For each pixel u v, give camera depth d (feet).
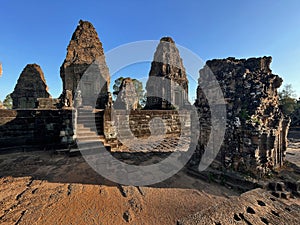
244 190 12.57
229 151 15.28
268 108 16.10
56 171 15.94
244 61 17.99
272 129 14.46
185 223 6.94
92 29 59.31
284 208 8.19
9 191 11.98
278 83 16.87
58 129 26.14
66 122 23.84
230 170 14.69
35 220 8.86
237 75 17.15
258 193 9.46
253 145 13.88
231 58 18.48
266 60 17.42
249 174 13.67
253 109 15.05
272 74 16.75
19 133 24.00
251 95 15.81
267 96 15.88
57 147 24.49
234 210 7.81
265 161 14.05
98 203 10.68
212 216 7.35
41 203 10.46
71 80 52.60
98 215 9.48
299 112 64.39
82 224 8.69
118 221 9.04
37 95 60.23
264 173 13.62
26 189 12.30
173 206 10.58
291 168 15.84
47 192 11.87
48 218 9.06
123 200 11.17
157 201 11.16
